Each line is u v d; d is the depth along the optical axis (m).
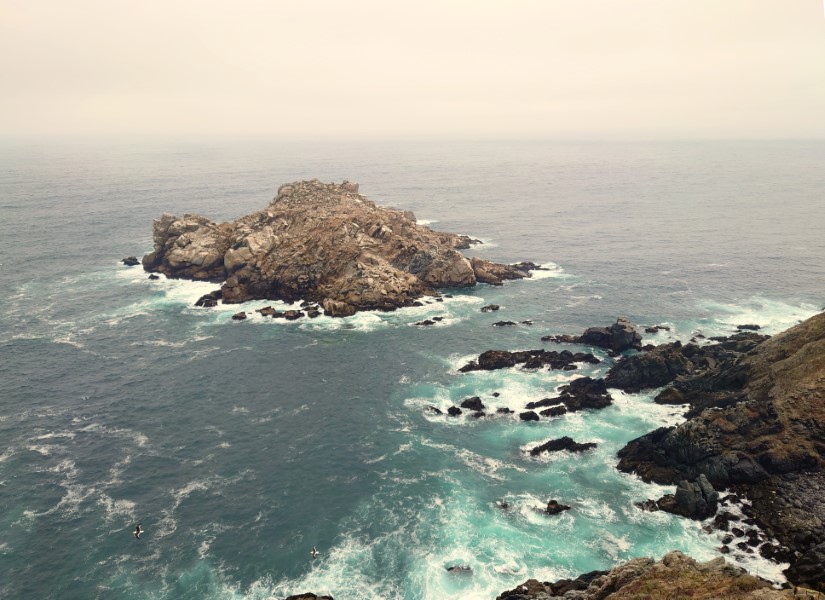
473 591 55.06
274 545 61.28
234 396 92.38
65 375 98.50
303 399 91.44
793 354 78.06
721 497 65.50
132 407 88.81
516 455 76.62
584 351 107.56
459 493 69.19
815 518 59.34
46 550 60.44
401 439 80.50
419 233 167.12
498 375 98.38
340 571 57.75
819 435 66.38
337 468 74.31
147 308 129.88
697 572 45.31
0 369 100.19
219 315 126.31
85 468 74.06
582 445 77.56
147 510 66.62
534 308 131.12
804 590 40.53
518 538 61.81
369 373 99.94
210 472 73.56
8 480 71.50
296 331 117.88
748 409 72.06
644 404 87.62
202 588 55.78
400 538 62.03
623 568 49.19
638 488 69.56
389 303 129.75
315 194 175.38
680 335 113.00
